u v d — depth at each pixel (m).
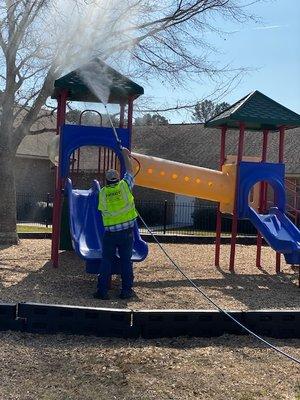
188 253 14.27
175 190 11.62
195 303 8.30
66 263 11.38
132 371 5.31
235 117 11.55
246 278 11.02
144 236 17.11
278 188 11.87
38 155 30.92
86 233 10.01
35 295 8.27
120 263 8.63
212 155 31.38
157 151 32.84
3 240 14.71
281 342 6.62
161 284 9.79
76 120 17.22
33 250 13.54
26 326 6.40
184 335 6.56
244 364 5.71
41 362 5.46
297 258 10.48
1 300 7.75
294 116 11.88
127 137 10.31
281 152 12.68
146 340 6.39
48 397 4.62
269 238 10.88
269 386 5.12
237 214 11.67
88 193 11.31
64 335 6.38
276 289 10.01
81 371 5.26
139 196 32.09
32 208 28.59
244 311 6.77
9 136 14.78
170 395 4.79
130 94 10.42
